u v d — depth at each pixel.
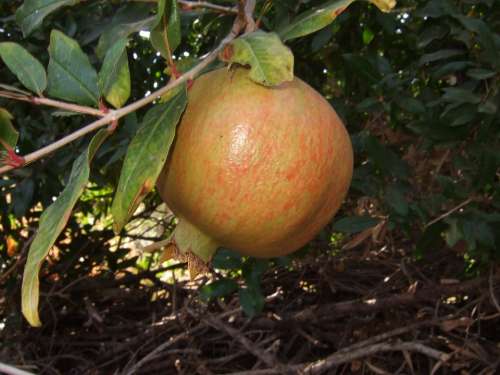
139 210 0.88
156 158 0.27
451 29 0.44
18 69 0.27
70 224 0.77
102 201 0.82
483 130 0.42
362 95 0.53
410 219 0.47
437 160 0.50
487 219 0.43
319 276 0.73
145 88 0.66
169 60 0.30
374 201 0.49
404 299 0.63
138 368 0.63
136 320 0.79
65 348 0.74
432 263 0.69
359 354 0.59
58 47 0.29
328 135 0.29
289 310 0.74
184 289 0.78
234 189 0.28
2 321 0.73
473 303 0.60
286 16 0.44
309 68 0.61
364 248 0.71
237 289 0.60
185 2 0.33
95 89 0.29
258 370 0.60
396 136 0.51
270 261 0.60
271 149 0.28
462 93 0.42
